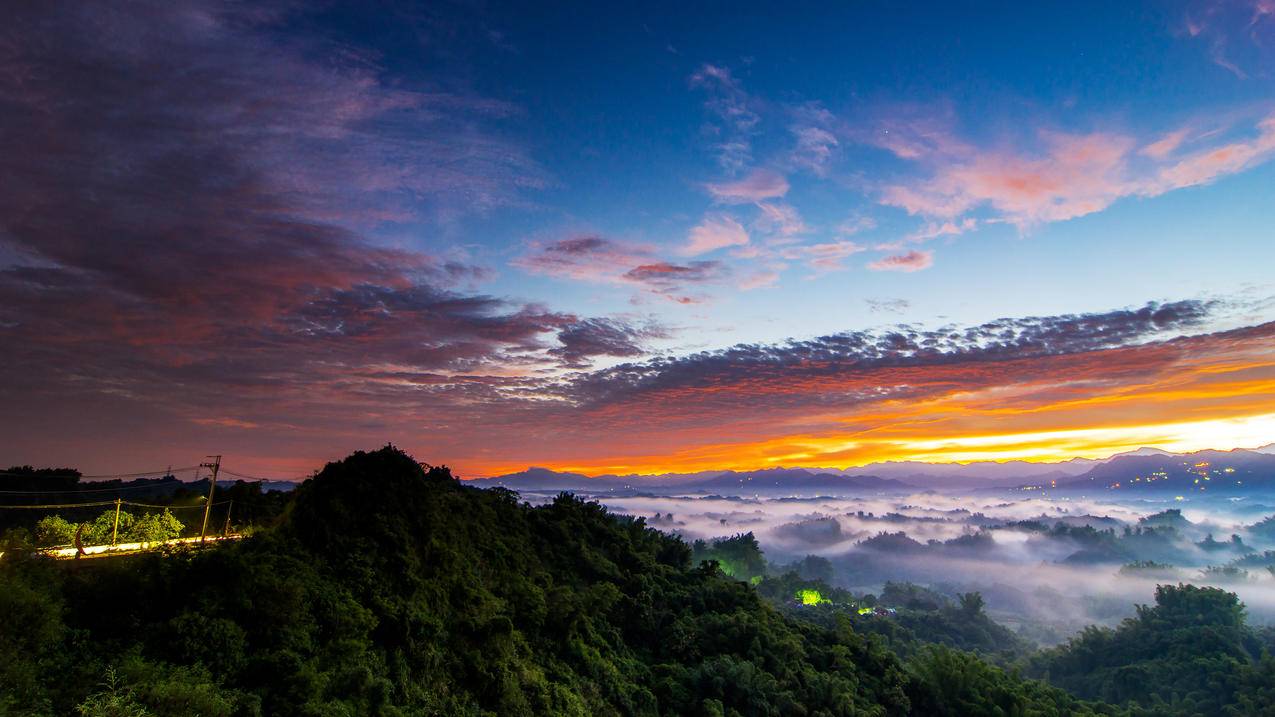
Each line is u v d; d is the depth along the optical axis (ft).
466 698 130.31
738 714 188.34
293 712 94.43
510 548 210.38
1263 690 327.26
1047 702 266.36
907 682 259.80
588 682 171.12
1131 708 337.31
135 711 78.28
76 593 95.66
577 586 223.92
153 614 98.53
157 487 211.20
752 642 224.33
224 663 94.58
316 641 111.96
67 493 184.44
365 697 106.73
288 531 138.82
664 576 268.21
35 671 79.36
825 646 268.82
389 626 126.31
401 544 147.84
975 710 253.85
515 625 172.24
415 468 169.37
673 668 202.59
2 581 86.38
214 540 141.18
